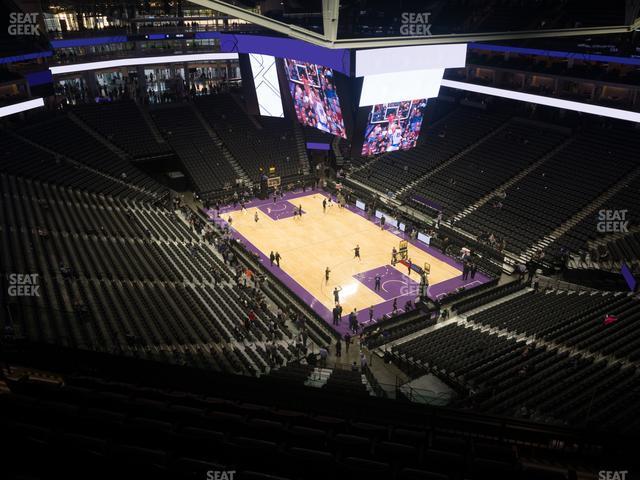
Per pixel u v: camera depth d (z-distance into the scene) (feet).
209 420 38.73
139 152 143.02
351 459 33.73
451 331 85.51
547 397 60.03
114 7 149.69
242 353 72.79
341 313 94.22
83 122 143.74
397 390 66.18
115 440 35.14
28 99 122.21
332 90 103.81
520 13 146.82
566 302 90.58
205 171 145.07
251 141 156.66
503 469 33.58
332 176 155.63
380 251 116.67
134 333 67.26
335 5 51.39
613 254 100.27
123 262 90.22
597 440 36.68
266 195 142.72
